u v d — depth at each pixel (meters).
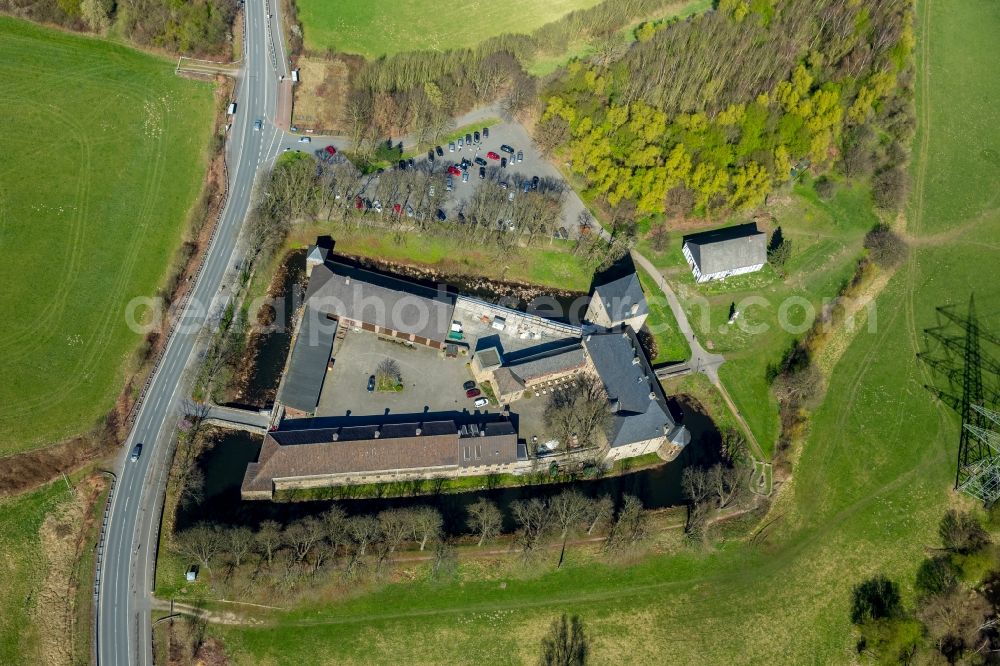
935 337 185.00
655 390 165.00
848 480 166.38
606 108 197.50
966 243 198.62
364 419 158.00
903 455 169.75
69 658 127.25
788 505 162.38
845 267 194.75
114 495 143.00
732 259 187.00
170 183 183.75
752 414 173.25
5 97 188.00
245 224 178.62
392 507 151.75
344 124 196.25
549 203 189.38
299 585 137.62
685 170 190.12
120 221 176.75
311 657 133.62
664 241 192.12
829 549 157.62
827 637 148.12
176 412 153.75
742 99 198.12
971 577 152.00
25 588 132.62
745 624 147.50
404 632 138.25
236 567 136.62
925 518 162.00
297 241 182.62
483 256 187.25
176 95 195.00
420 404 162.00
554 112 197.88
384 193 185.25
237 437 154.62
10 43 195.25
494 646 139.38
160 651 130.00
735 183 193.00
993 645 146.00
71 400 153.00
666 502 160.62
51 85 191.88
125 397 154.75
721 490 154.50
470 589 144.00
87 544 137.62
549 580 147.00
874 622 144.88
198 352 161.38
